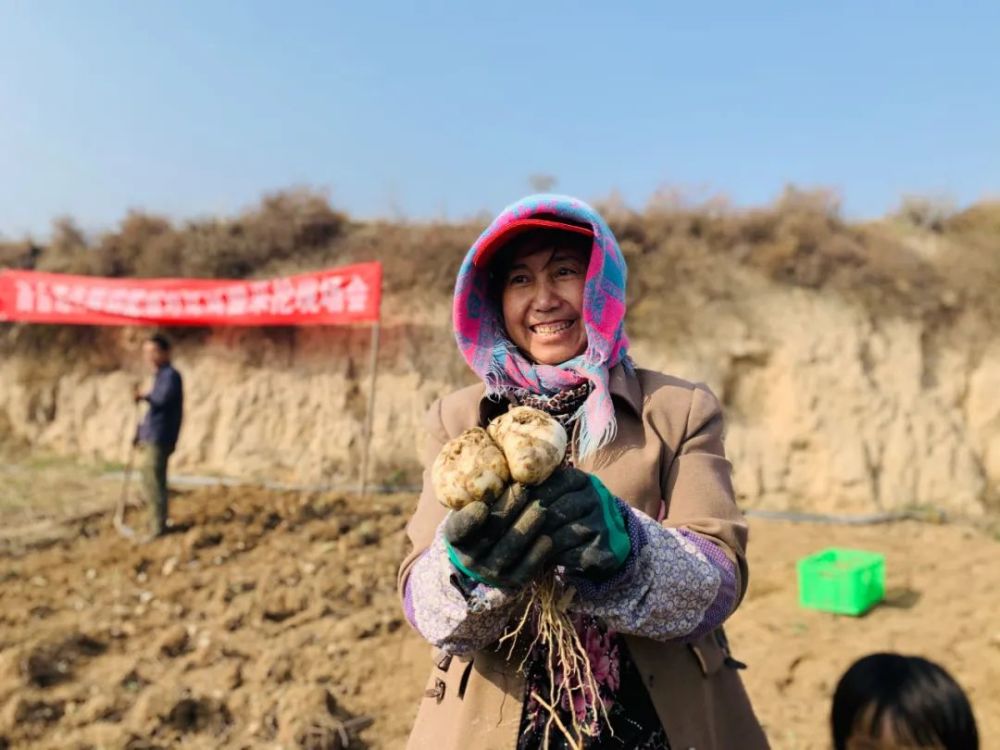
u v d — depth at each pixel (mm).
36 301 12125
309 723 4426
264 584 6668
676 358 11406
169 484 11016
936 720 1977
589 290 1684
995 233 13188
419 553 1663
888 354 11586
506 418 1410
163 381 8141
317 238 13141
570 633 1475
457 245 12633
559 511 1281
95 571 7062
